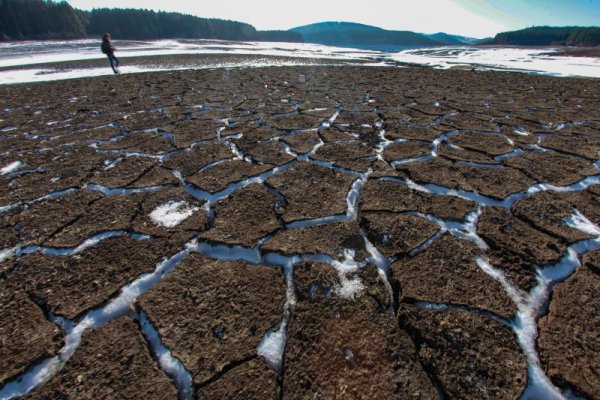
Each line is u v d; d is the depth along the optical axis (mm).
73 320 1512
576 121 4512
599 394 1173
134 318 1534
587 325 1438
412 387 1217
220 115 4996
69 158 3369
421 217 2271
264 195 2625
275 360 1333
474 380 1238
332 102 5816
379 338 1416
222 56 16766
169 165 3189
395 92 6723
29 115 5000
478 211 2336
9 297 1637
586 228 2119
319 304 1594
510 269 1778
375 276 1772
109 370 1289
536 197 2504
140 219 2291
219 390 1213
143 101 5953
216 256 1944
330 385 1226
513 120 4586
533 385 1220
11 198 2582
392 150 3510
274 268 1834
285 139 3895
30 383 1250
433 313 1520
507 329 1437
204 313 1539
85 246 2012
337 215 2330
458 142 3711
